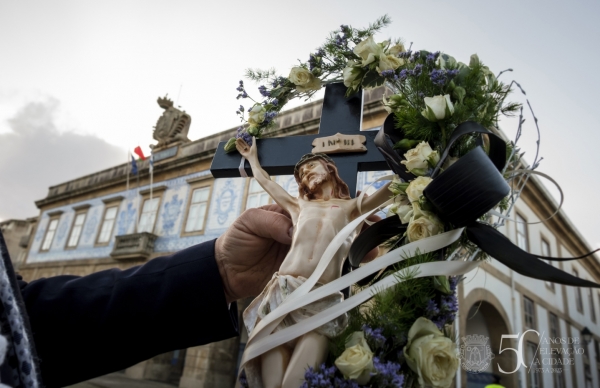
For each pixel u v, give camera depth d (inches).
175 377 512.1
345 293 45.0
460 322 318.0
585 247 661.3
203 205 512.4
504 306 402.9
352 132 61.4
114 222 624.4
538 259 35.3
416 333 35.9
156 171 593.9
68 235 698.2
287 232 49.7
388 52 57.6
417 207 40.0
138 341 50.5
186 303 50.6
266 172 61.2
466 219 37.3
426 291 38.2
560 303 578.2
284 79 66.3
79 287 51.4
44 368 47.8
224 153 65.2
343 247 44.3
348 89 61.9
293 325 37.1
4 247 30.1
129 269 55.1
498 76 49.0
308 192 49.5
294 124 413.1
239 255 52.2
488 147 47.0
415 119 45.7
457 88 45.6
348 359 33.5
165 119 655.1
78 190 717.3
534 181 444.5
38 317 47.9
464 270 36.3
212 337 52.1
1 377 27.3
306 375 33.6
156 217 561.3
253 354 37.2
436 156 42.3
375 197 49.0
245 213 53.1
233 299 55.4
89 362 49.5
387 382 33.1
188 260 52.6
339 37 62.8
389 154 46.0
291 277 40.9
